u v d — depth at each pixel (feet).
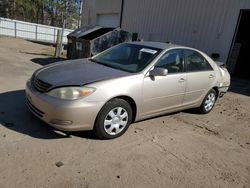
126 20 53.57
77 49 32.86
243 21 35.45
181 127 15.65
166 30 44.45
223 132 15.79
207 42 38.22
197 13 39.19
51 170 9.59
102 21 61.72
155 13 46.32
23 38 95.91
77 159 10.53
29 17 148.25
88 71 12.85
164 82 14.19
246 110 21.20
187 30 40.83
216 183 10.20
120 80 12.26
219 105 21.90
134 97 12.80
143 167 10.62
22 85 20.83
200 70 17.17
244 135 15.71
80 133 12.76
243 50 39.88
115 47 16.71
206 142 13.94
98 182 9.27
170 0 43.29
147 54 14.56
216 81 18.49
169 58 14.89
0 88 19.25
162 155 11.84
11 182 8.68
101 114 11.79
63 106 10.84
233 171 11.27
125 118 12.89
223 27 36.04
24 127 12.75
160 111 14.87
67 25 166.30
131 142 12.66
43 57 41.19
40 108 11.47
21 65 30.37
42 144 11.34
